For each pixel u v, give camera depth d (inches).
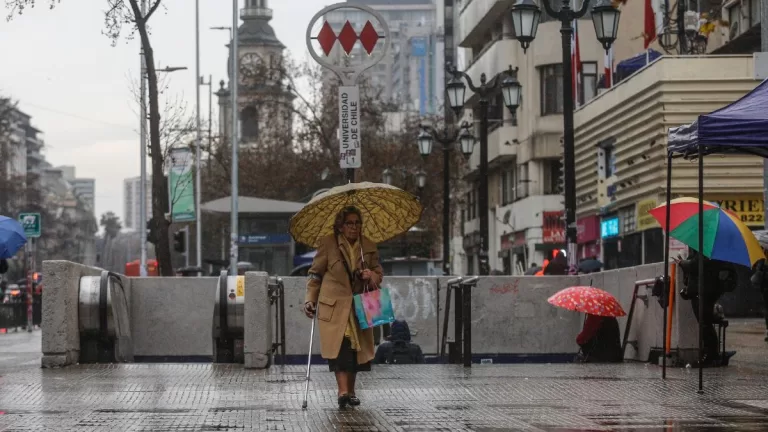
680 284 800.9
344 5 952.3
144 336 1055.0
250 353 807.1
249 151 3518.7
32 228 1920.5
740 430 478.0
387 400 601.0
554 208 2511.1
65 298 836.0
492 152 2768.2
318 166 3164.4
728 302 1659.7
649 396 614.9
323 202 570.9
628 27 2327.8
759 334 1172.5
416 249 3053.6
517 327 1071.6
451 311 1079.6
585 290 880.9
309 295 571.5
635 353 899.4
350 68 952.9
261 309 810.2
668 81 1720.0
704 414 535.8
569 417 526.3
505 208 2815.0
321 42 952.3
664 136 1713.8
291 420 519.5
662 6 1975.9
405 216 586.6
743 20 1919.3
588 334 900.0
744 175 1700.3
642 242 1857.8
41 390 654.5
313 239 593.0
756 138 649.6
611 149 2047.2
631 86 1868.8
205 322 1056.8
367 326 556.1
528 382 691.4
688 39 1935.3
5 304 1893.5
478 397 613.0
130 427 495.5
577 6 2396.7
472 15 2947.8
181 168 2421.3
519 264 2386.8
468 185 3425.2
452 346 900.0
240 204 2402.8
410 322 1080.2
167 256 1758.1
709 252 750.5
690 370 775.7
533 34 1201.4
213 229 3390.7
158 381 709.3
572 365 832.9
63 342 831.7
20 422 512.4
